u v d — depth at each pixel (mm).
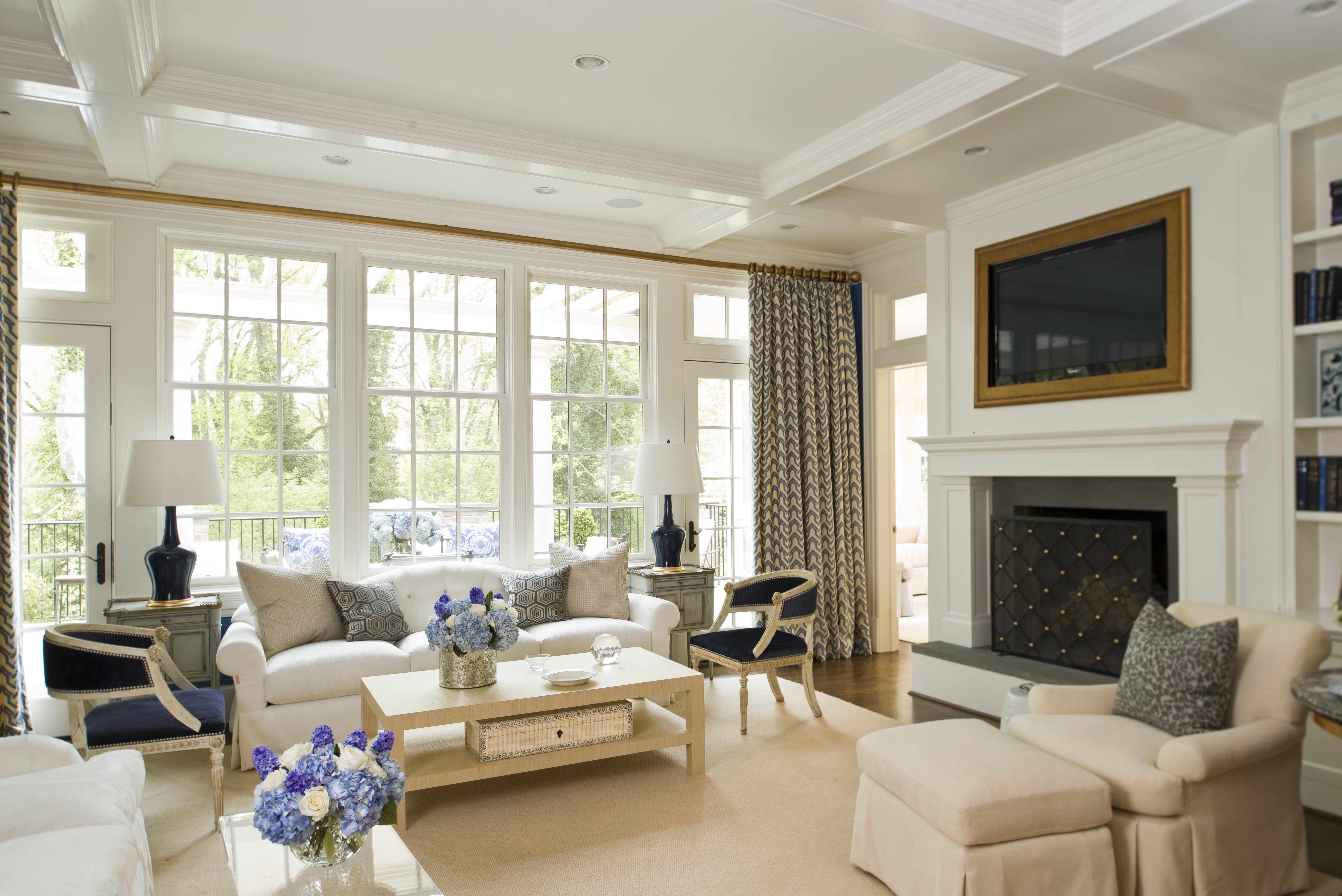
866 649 6188
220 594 4484
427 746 3525
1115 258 4195
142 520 4391
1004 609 4777
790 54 3334
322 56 3322
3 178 4047
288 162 4422
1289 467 3523
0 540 3926
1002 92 3314
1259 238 3613
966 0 2785
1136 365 4102
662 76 3521
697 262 5879
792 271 6129
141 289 4418
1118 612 4176
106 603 4324
